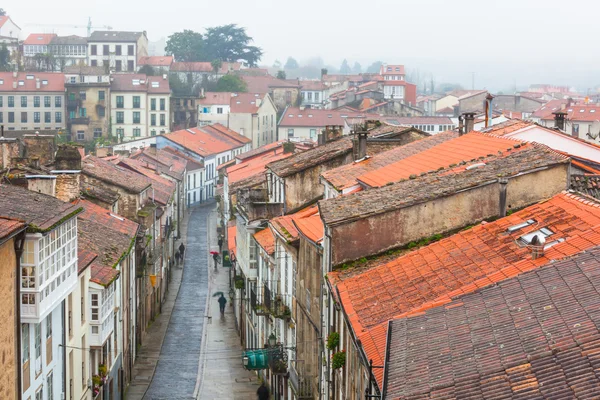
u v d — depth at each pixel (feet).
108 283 140.67
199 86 615.98
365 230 100.89
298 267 137.28
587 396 48.98
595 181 103.81
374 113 517.55
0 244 88.28
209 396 166.40
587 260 66.85
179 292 262.88
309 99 650.02
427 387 56.44
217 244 338.95
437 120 466.29
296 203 177.27
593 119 399.03
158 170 338.54
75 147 184.96
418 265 89.04
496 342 59.21
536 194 98.63
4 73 510.58
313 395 126.72
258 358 153.28
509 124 135.13
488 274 78.79
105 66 533.14
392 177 127.75
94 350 140.46
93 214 171.73
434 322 66.39
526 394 51.42
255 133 545.03
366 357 72.64
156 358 193.77
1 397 92.38
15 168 151.53
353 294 89.40
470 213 100.22
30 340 104.58
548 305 61.57
